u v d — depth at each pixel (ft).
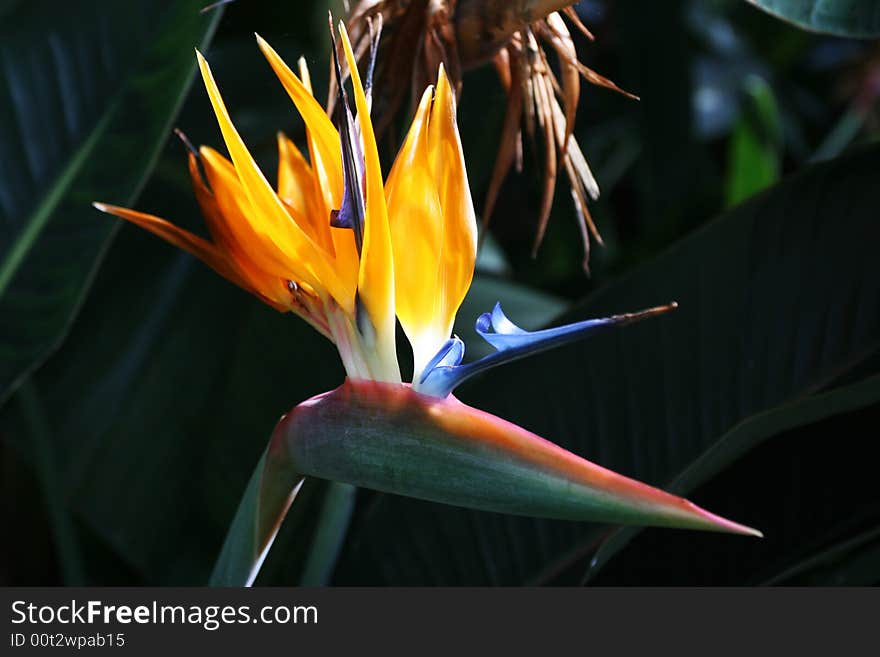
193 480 7.33
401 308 5.88
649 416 6.70
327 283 5.89
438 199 5.85
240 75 7.51
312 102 5.89
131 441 7.32
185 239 5.96
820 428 6.32
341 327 5.90
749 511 6.43
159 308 7.50
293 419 5.92
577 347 6.75
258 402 7.14
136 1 6.48
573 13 6.07
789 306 6.63
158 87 6.49
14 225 6.57
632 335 6.72
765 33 14.39
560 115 6.12
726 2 14.62
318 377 7.06
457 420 5.85
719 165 14.03
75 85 6.52
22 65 6.50
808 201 6.61
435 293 5.88
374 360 5.89
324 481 7.02
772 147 9.32
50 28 6.49
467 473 5.84
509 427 5.84
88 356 7.38
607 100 12.01
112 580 7.79
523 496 5.82
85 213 6.58
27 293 6.61
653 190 10.39
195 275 7.55
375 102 6.17
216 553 7.36
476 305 7.84
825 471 6.36
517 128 6.14
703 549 6.48
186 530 7.38
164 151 7.24
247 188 5.85
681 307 6.70
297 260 5.89
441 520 6.84
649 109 10.05
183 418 7.35
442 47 6.04
